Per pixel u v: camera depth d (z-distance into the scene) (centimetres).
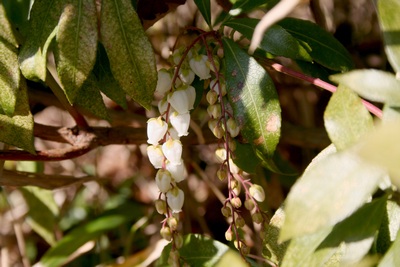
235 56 26
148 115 44
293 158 44
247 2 27
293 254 21
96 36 24
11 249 47
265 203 36
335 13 42
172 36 42
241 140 27
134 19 24
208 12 28
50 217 41
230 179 25
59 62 24
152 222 45
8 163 39
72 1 24
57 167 48
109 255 44
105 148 50
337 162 19
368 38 42
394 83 20
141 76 24
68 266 44
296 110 42
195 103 27
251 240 39
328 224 19
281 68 26
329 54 28
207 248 27
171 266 26
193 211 43
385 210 21
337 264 23
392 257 19
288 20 29
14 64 25
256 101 25
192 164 42
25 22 28
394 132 14
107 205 47
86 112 35
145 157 48
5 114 25
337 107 20
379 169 18
